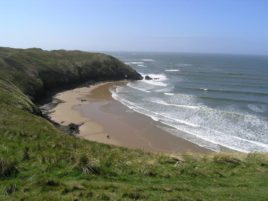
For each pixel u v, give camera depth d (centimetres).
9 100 3788
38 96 6391
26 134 2114
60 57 10238
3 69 6391
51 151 1766
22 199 1112
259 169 1817
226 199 1266
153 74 13512
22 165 1486
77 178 1405
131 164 1684
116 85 9369
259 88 9600
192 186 1435
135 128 4531
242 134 4366
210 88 9325
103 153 1912
